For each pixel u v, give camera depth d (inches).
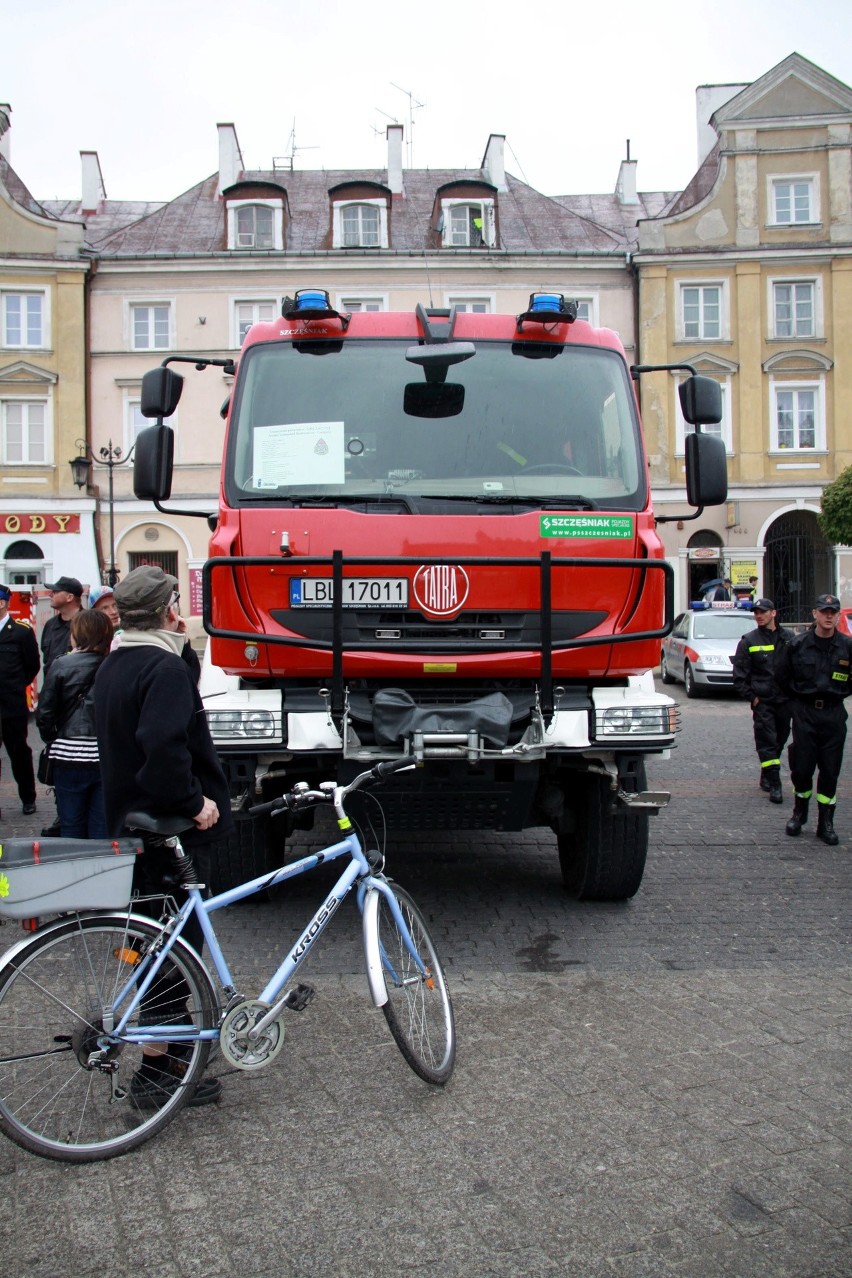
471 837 326.3
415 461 217.8
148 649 148.9
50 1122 133.6
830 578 1290.6
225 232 1320.1
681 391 230.8
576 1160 133.2
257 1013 145.3
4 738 354.0
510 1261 113.8
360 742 199.6
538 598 205.2
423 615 202.7
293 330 225.8
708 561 1279.5
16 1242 117.9
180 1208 124.0
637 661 209.2
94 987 136.6
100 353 1268.5
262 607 203.8
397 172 1411.2
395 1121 143.3
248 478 216.4
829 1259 114.0
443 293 1290.6
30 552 1267.2
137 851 136.6
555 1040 169.8
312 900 253.4
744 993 190.7
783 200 1280.8
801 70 1263.5
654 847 312.5
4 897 129.6
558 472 220.2
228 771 202.4
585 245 1337.4
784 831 334.3
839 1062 161.6
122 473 1269.7
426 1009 157.1
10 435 1257.4
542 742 197.5
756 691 386.3
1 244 1246.3
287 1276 112.0
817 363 1270.9
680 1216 121.4
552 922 235.1
